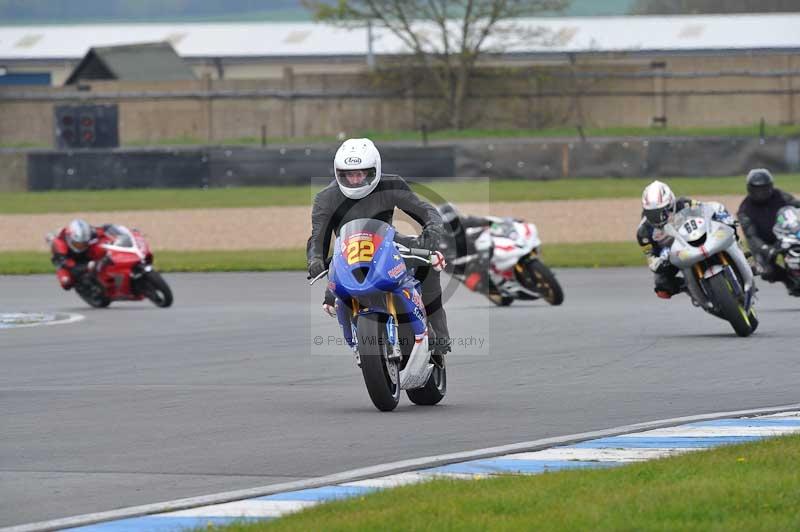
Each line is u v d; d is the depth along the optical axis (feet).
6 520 79.36
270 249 357.00
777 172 527.81
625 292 253.85
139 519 78.54
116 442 106.01
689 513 71.26
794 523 68.90
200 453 100.53
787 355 156.46
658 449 97.40
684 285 180.55
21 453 101.65
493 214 418.92
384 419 115.75
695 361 152.87
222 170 531.50
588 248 343.87
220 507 81.15
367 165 114.62
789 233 199.72
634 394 128.77
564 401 125.08
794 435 96.89
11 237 391.65
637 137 640.99
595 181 525.75
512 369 149.79
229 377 147.74
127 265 237.45
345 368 155.43
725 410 117.80
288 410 122.21
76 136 599.16
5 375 153.07
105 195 513.04
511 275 228.22
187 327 205.87
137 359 166.50
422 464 92.99
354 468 93.71
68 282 239.09
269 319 216.33
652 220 173.88
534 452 97.71
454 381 141.18
